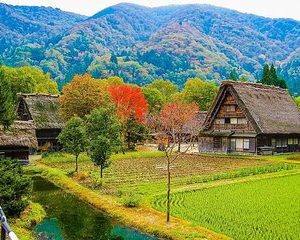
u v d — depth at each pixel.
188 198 26.70
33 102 60.47
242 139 58.28
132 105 61.41
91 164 45.28
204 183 32.84
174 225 20.39
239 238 17.88
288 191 29.11
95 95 58.03
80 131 36.97
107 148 32.75
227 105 60.34
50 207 25.59
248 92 59.97
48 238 19.28
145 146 72.69
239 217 21.58
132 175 37.16
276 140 59.88
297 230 19.09
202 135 61.84
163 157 54.38
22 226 20.89
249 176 36.94
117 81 101.06
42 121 58.47
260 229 19.28
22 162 44.50
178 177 36.16
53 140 59.50
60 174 36.97
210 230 19.19
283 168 41.66
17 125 44.91
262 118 57.38
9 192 21.94
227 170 41.03
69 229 20.78
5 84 27.80
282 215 21.98
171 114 62.41
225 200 25.97
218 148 60.38
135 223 21.28
